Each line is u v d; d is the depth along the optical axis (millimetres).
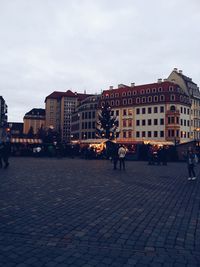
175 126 73375
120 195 10805
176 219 7336
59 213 7777
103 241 5520
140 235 5938
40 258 4637
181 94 76125
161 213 7996
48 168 23188
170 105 74938
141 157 42938
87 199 9875
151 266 4414
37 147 51250
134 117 81188
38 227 6406
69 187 12578
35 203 9070
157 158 31969
